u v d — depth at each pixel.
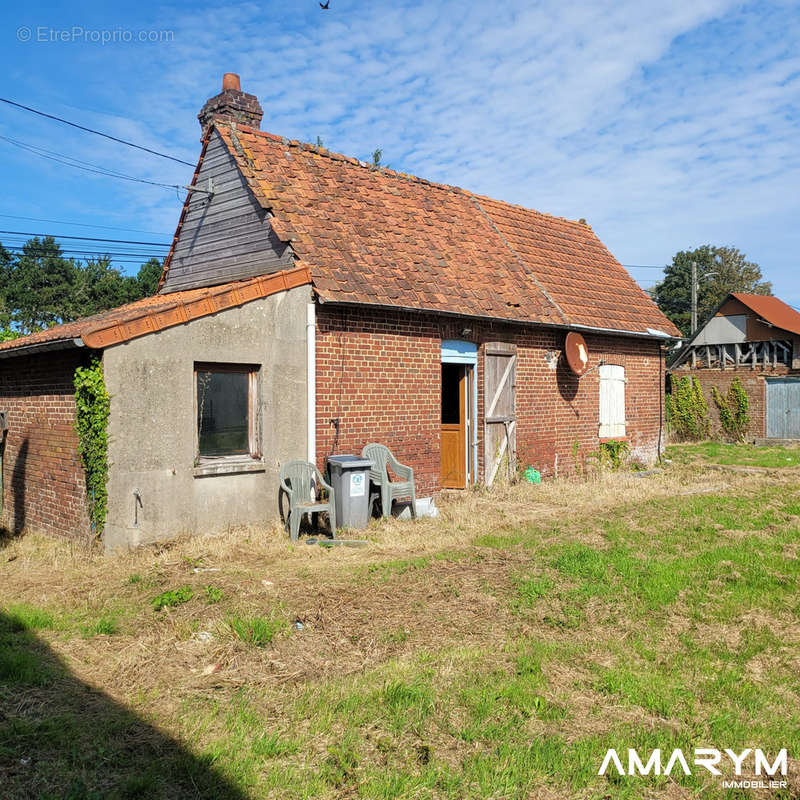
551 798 3.71
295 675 5.11
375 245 12.06
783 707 4.72
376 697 4.72
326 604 6.61
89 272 49.22
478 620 6.27
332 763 3.97
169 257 13.75
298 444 10.20
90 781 3.71
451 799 3.67
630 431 16.98
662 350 18.17
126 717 4.41
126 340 8.46
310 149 13.26
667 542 9.05
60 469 9.27
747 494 12.82
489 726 4.37
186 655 5.41
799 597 6.86
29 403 10.07
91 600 6.71
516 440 13.69
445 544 9.09
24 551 8.91
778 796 3.78
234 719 4.43
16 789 3.57
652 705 4.69
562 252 17.08
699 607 6.60
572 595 6.90
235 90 13.52
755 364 31.03
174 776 3.80
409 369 11.61
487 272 13.74
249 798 3.63
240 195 11.91
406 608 6.54
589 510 11.32
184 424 9.01
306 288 10.32
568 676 5.13
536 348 14.21
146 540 8.66
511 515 10.91
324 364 10.47
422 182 15.26
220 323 9.33
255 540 9.14
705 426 30.91
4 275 47.78
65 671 5.10
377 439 11.13
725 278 52.69
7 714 4.36
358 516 10.06
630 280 18.55
